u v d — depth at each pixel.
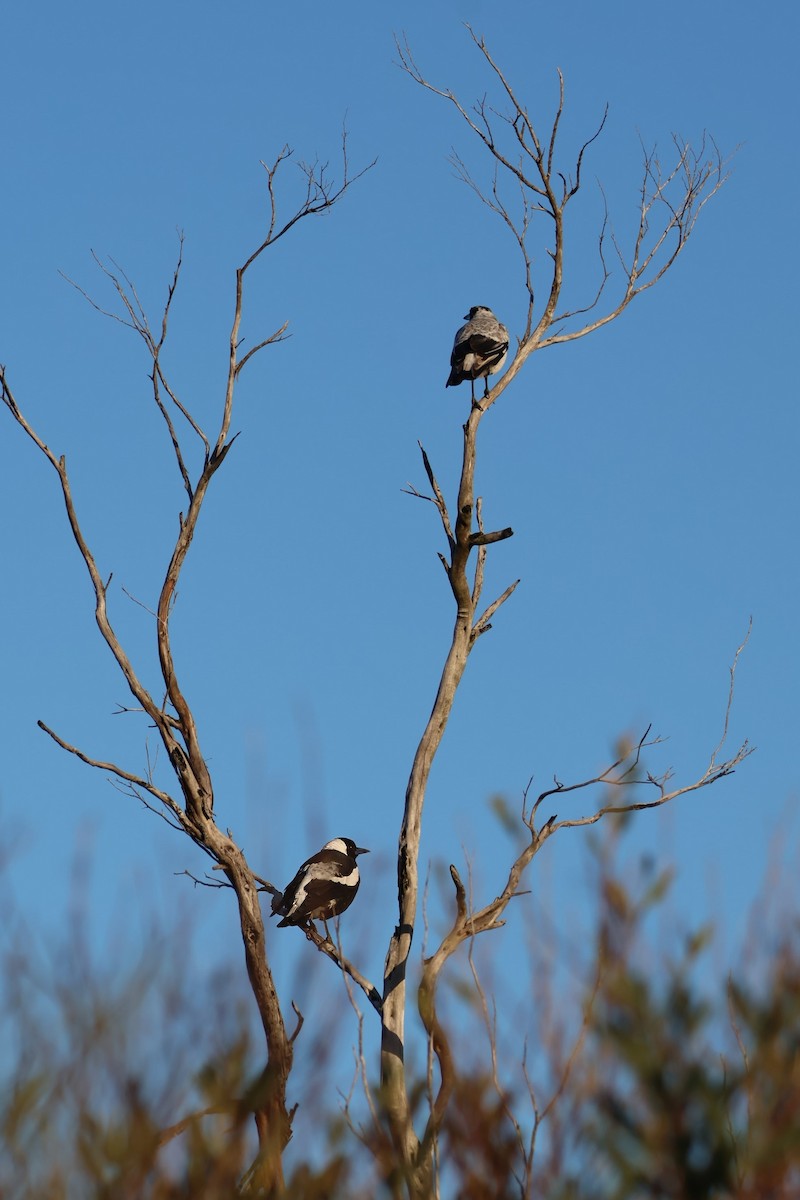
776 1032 9.03
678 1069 9.07
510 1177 9.04
